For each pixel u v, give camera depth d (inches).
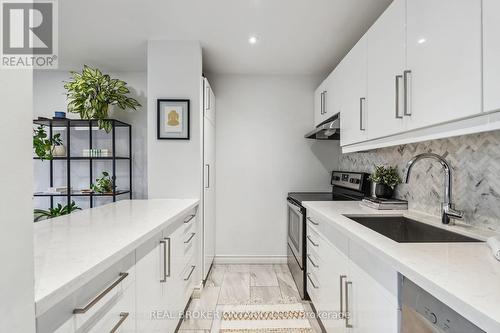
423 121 49.4
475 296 25.7
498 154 48.8
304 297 97.5
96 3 76.8
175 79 100.9
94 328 35.3
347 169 126.3
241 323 83.2
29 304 23.6
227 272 123.3
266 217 135.0
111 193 120.0
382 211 74.4
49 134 131.6
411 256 37.1
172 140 101.4
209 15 83.4
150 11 81.0
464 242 47.6
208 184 114.3
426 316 31.5
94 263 33.7
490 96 35.8
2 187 21.4
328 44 103.1
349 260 55.7
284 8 79.7
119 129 133.4
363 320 48.7
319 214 74.4
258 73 133.4
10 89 22.3
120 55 113.6
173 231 70.0
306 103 135.5
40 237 45.9
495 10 34.9
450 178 56.4
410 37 53.1
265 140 135.3
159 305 59.3
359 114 78.0
